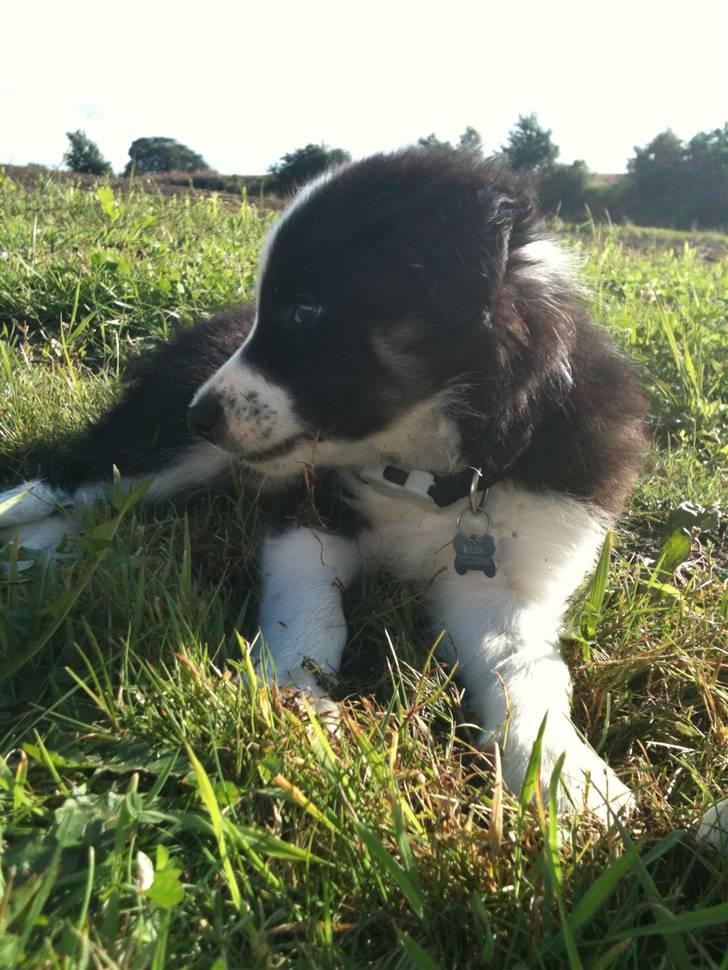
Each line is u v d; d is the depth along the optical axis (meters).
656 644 0.52
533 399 0.56
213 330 0.78
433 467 0.58
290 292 0.54
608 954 0.28
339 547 0.59
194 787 0.36
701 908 0.33
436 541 0.60
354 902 0.33
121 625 0.47
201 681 0.41
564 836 0.36
